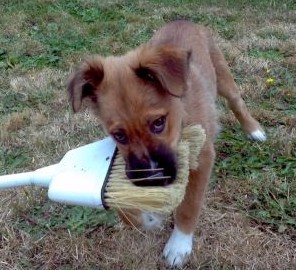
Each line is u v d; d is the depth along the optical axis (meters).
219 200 0.65
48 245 0.60
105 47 1.13
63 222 0.63
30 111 0.87
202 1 1.49
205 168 0.56
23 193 0.67
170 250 0.58
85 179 0.48
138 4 1.45
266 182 0.67
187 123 0.54
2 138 0.79
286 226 0.61
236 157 0.73
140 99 0.47
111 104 0.48
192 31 0.70
